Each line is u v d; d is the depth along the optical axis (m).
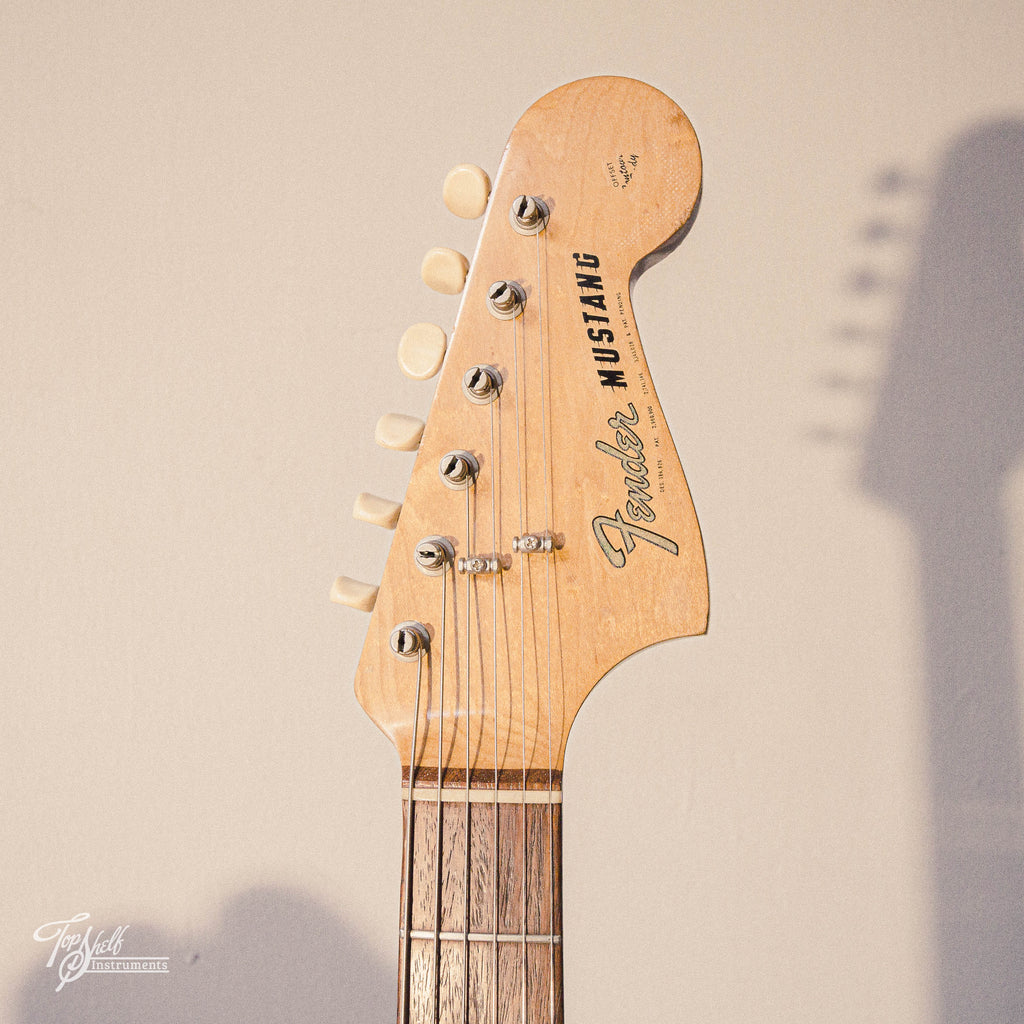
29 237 0.96
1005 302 0.91
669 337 0.93
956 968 0.83
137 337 0.95
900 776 0.86
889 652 0.88
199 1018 0.86
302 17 0.98
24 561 0.91
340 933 0.86
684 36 0.96
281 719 0.89
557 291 0.55
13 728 0.89
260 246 0.96
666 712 0.88
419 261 0.95
